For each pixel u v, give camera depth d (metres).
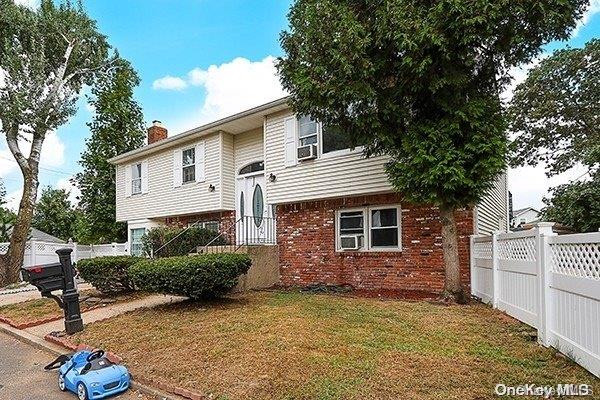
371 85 7.09
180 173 15.81
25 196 16.72
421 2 6.61
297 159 11.59
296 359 4.51
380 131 7.46
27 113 16.16
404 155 7.47
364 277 10.38
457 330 5.56
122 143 23.73
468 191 7.11
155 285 7.71
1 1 15.90
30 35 16.58
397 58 6.97
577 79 17.61
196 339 5.66
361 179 10.23
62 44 17.59
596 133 16.94
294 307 7.33
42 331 7.49
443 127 7.04
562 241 4.45
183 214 15.65
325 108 7.65
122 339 6.16
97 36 18.66
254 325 6.09
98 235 23.12
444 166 6.83
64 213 31.31
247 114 12.58
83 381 4.34
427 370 4.08
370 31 6.93
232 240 14.03
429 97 7.32
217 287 8.02
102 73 19.36
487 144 6.78
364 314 6.61
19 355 6.30
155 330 6.42
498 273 6.95
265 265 11.55
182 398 4.11
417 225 9.55
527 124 18.83
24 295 12.48
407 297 8.55
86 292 11.09
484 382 3.76
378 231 10.35
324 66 7.19
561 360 4.25
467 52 6.52
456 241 7.79
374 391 3.66
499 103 7.36
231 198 14.39
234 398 3.82
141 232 17.73
